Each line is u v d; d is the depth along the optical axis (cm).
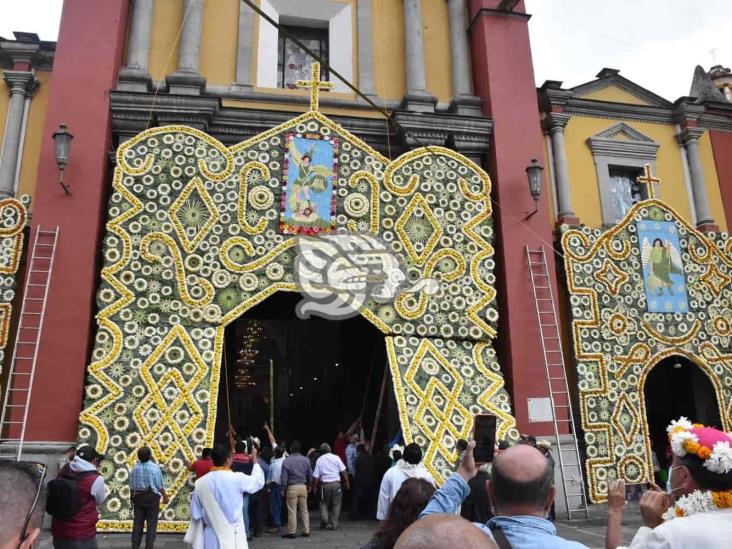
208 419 1096
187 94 1330
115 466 1042
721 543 247
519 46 1520
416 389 1182
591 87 1717
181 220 1193
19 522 193
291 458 1048
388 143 1446
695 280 1446
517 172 1409
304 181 1255
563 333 1458
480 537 172
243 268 1191
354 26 1579
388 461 1303
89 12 1327
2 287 1150
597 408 1309
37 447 1056
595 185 1656
